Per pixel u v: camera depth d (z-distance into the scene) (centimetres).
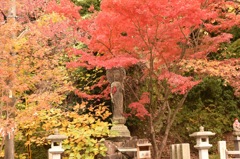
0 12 849
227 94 1338
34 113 770
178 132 1273
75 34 907
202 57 871
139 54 859
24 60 776
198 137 671
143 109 858
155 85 1115
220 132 1254
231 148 1196
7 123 701
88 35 967
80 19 916
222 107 1323
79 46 1134
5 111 810
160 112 921
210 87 1332
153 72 861
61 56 1030
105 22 763
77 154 841
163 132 1274
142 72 1074
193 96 1330
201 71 806
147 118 966
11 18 765
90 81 1113
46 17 869
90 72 1195
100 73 1205
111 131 934
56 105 979
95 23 795
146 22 744
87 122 912
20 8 871
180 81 748
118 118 974
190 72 1055
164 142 895
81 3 1303
